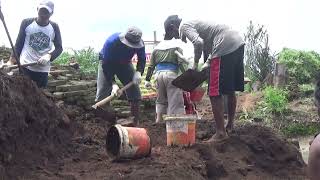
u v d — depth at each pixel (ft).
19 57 17.10
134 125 18.10
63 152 14.06
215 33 15.65
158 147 15.19
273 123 30.83
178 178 12.62
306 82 38.32
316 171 5.38
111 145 14.01
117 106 22.26
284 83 37.14
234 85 16.02
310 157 5.45
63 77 22.68
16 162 12.41
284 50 40.40
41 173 12.37
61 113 15.11
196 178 13.07
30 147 13.07
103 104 17.25
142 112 25.77
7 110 12.39
